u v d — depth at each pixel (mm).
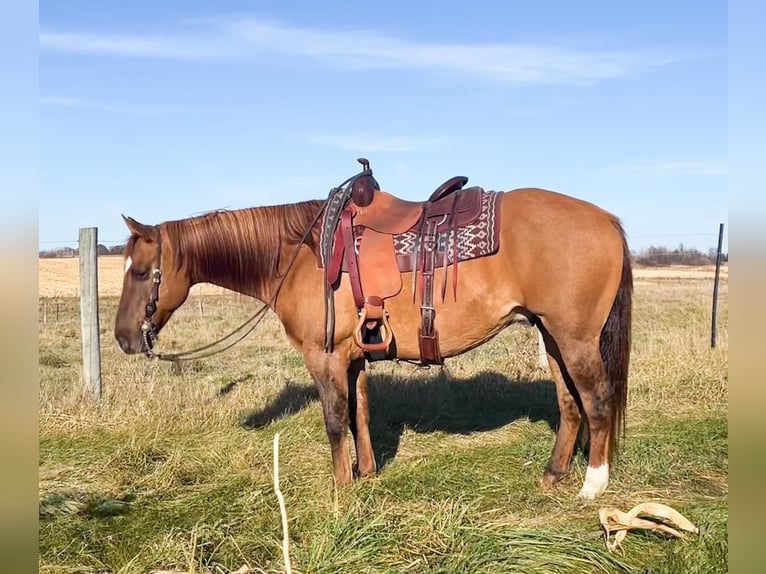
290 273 3938
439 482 3990
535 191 3768
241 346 9656
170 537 3219
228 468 4449
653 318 11992
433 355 3730
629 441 4602
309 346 3848
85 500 3885
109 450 4809
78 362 8211
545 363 6969
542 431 5137
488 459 4488
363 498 3625
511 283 3605
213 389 6438
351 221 3756
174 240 4066
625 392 3689
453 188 3920
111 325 10859
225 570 2893
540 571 2717
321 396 3846
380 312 3656
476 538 2973
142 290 4070
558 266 3488
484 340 3756
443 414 5711
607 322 3625
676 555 2824
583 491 3762
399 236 3705
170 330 10820
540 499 3756
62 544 3266
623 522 3012
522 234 3551
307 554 2951
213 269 4125
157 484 4168
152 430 5211
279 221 4047
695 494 3760
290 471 4324
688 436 4762
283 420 5441
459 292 3605
